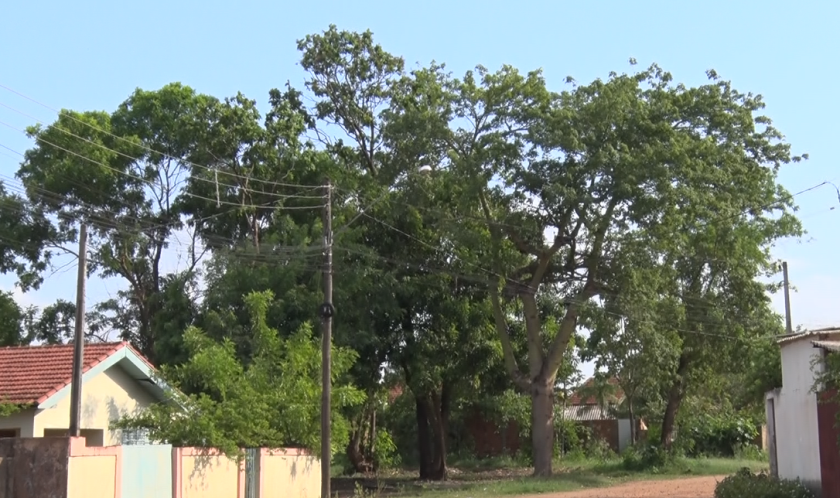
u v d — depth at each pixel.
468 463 56.06
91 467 17.25
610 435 64.06
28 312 48.12
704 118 37.12
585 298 37.97
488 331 41.94
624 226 34.91
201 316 39.22
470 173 34.59
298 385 25.42
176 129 43.09
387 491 34.50
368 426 48.34
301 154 42.28
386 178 37.84
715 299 41.72
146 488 18.95
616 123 34.47
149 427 22.19
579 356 47.72
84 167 42.91
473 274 38.59
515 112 35.03
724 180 34.97
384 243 40.53
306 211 40.97
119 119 47.44
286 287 36.38
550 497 29.81
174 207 46.31
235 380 24.31
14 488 16.64
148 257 47.31
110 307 48.62
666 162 33.66
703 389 50.66
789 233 44.28
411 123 36.25
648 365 37.25
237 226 44.50
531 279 38.69
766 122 37.84
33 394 21.56
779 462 25.86
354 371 37.09
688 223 35.47
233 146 41.78
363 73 44.22
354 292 37.00
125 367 24.22
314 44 43.91
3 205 41.59
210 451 21.33
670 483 35.06
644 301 36.16
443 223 36.16
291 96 44.56
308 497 25.59
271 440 23.83
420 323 40.53
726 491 23.58
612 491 31.56
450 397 44.69
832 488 20.47
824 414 20.89
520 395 55.00
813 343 19.47
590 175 34.09
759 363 32.19
